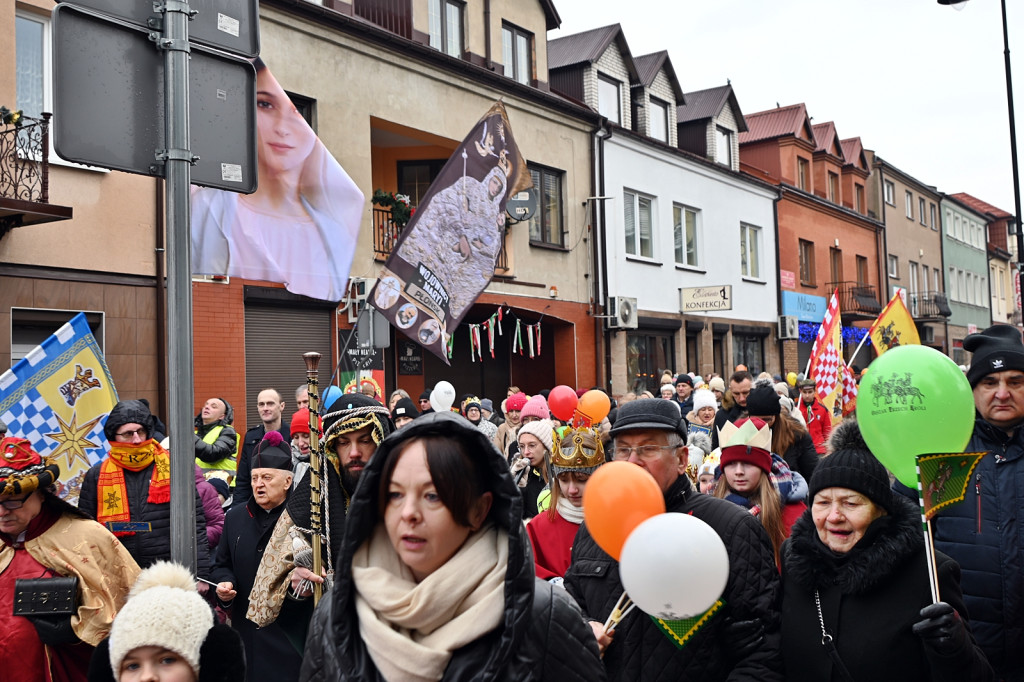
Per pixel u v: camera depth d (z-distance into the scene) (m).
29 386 5.54
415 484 1.78
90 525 3.93
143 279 10.93
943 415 2.95
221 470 7.56
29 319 9.92
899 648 2.71
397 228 14.65
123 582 3.92
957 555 3.60
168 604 2.52
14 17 9.79
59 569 3.79
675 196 22.59
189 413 2.83
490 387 18.28
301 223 7.66
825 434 9.86
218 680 2.59
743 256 26.41
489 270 6.63
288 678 4.26
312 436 3.77
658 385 21.61
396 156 16.55
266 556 4.13
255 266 7.49
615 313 19.42
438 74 15.38
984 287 50.72
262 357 12.31
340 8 13.77
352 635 1.81
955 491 2.88
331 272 7.76
